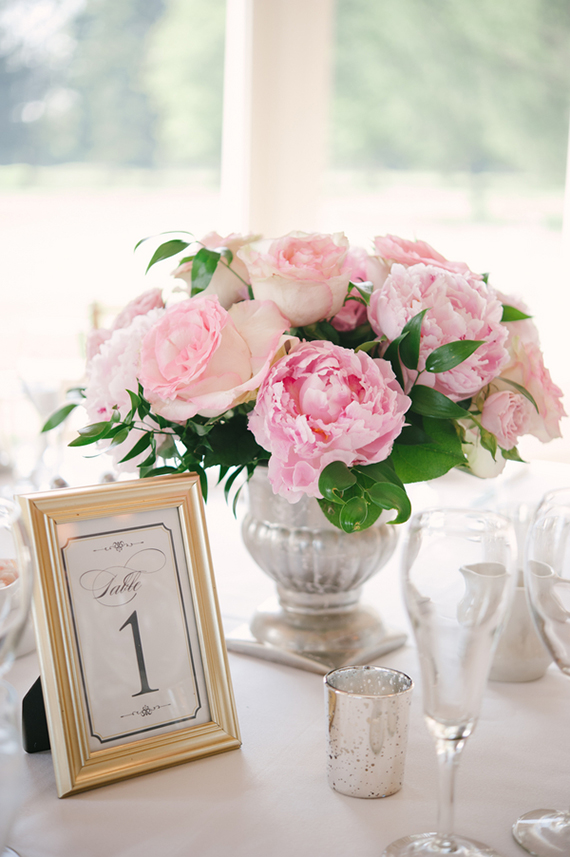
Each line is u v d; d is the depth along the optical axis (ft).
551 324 7.80
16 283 14.53
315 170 8.08
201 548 2.27
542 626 1.82
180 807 1.86
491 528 1.56
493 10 12.84
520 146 13.08
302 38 7.82
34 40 17.87
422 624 1.56
